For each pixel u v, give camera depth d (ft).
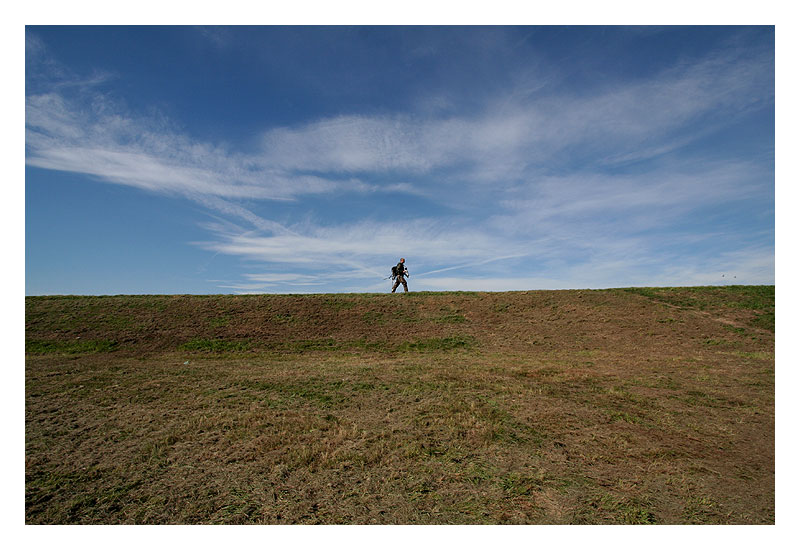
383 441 18.04
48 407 22.77
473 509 13.23
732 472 15.78
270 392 25.62
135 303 56.49
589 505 13.50
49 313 51.57
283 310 55.67
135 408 22.62
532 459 16.55
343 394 25.07
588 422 20.48
